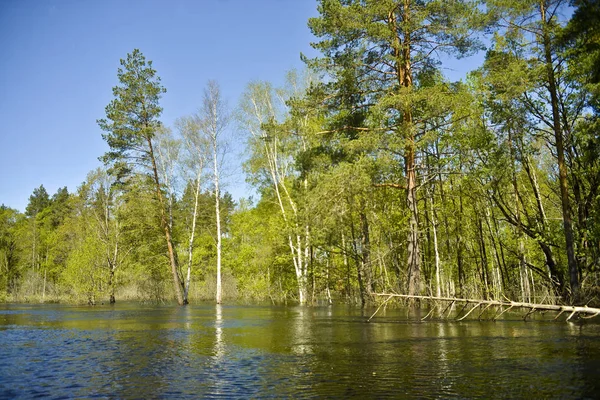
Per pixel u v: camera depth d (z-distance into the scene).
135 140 35.06
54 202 95.75
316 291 33.41
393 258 26.53
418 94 19.19
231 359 8.96
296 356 9.18
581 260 20.69
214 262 51.72
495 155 21.73
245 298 41.41
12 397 6.26
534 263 28.80
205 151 36.62
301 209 23.61
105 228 43.53
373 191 23.45
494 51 20.28
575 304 17.59
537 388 6.23
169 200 38.81
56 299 49.12
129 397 6.21
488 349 9.48
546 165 26.86
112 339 12.44
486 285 23.94
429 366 7.87
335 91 22.53
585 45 16.94
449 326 14.41
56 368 8.25
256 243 39.44
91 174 45.19
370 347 10.18
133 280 42.16
